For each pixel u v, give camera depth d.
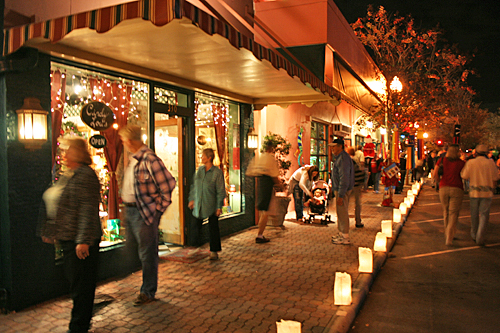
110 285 5.07
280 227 8.76
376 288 5.31
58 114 4.89
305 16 11.52
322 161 15.60
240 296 4.69
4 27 4.18
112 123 5.39
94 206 3.49
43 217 3.59
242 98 8.55
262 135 9.80
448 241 7.70
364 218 10.49
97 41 4.38
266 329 3.79
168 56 5.12
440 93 19.55
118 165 5.73
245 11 9.27
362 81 15.38
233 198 8.75
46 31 3.73
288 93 8.29
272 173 7.21
